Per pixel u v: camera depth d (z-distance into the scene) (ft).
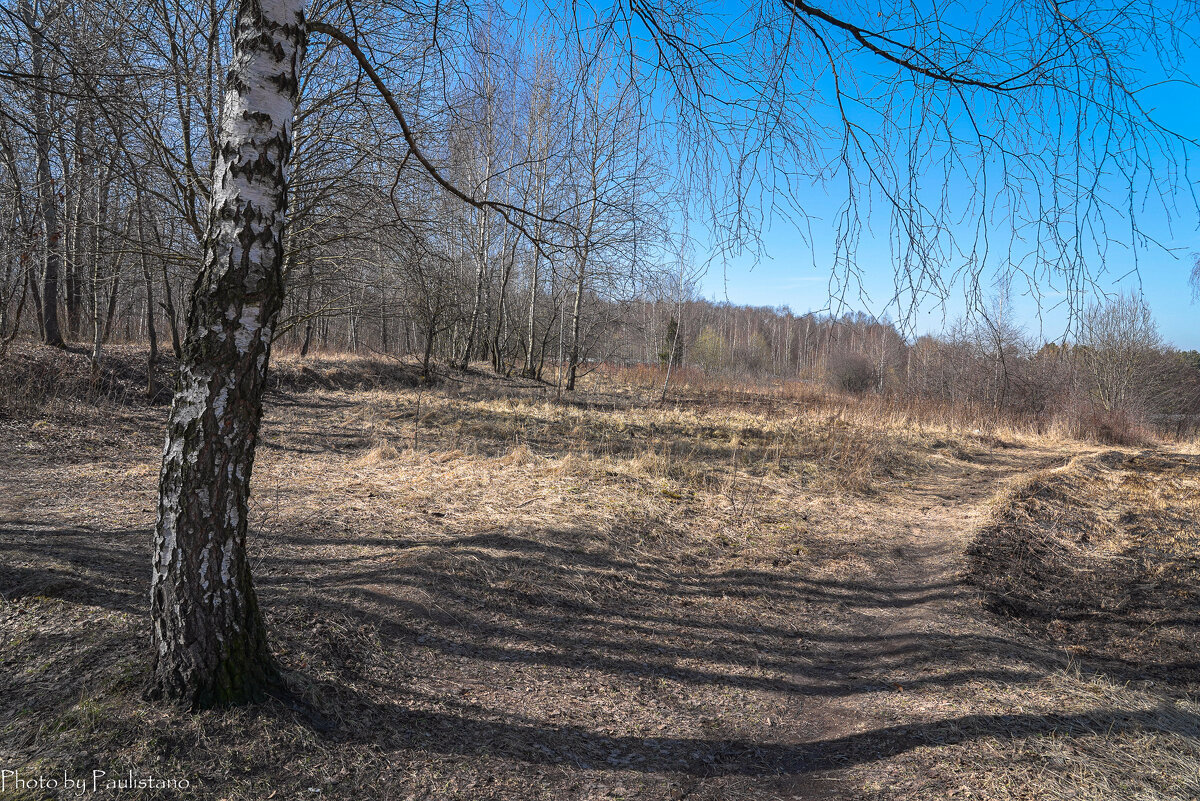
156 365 43.88
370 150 28.30
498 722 11.62
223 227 8.75
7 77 13.03
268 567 16.42
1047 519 29.78
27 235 32.96
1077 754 11.17
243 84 8.71
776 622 17.85
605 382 86.84
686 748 11.69
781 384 77.82
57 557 15.24
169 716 9.22
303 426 38.86
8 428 29.58
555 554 19.53
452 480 27.22
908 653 15.94
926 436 55.26
